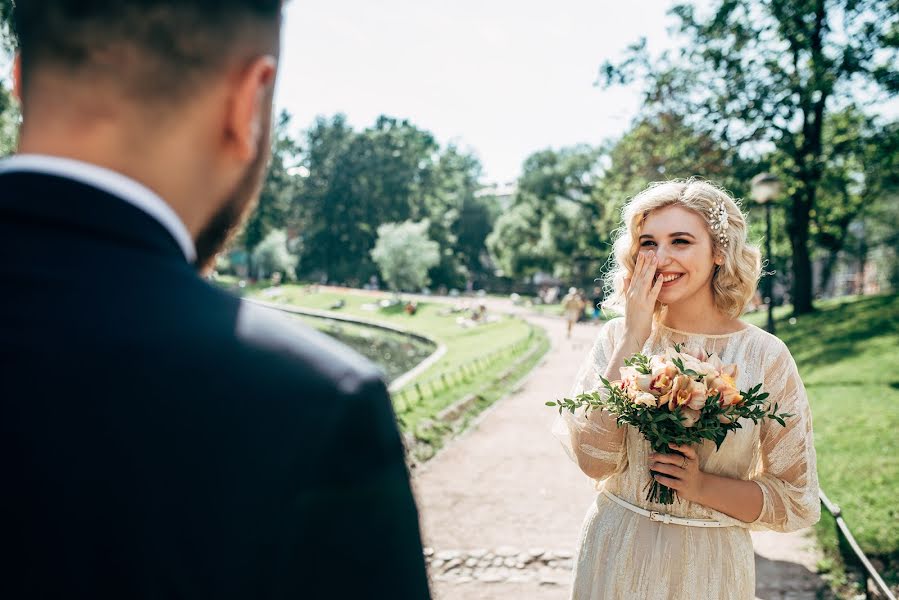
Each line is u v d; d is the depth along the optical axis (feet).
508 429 32.14
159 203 1.98
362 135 221.25
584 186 157.17
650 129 66.85
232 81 2.10
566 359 61.98
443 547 18.47
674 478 6.60
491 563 17.43
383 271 169.07
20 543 1.62
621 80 65.46
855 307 63.10
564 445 7.77
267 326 1.94
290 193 233.55
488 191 264.52
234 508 1.71
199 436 1.71
